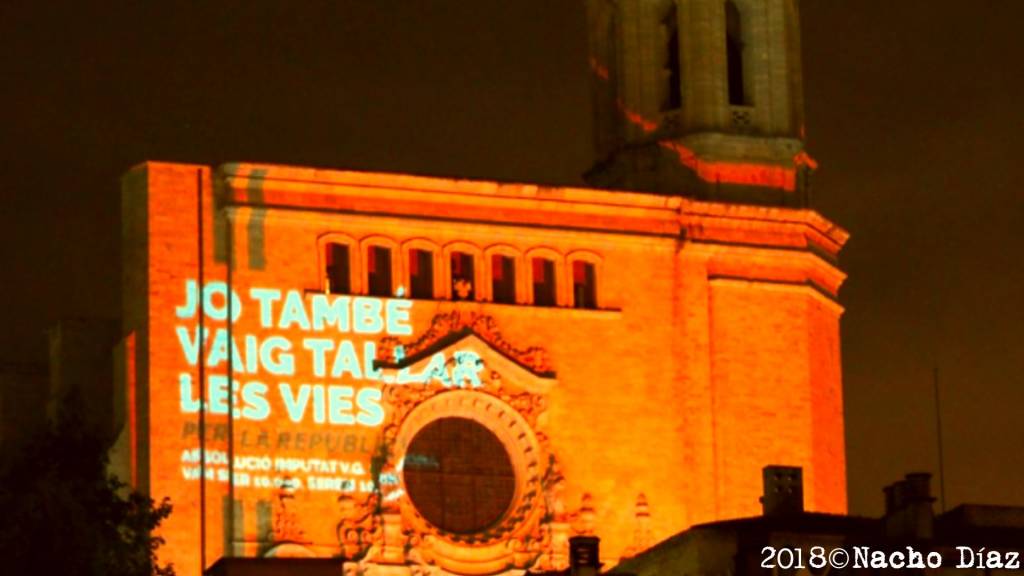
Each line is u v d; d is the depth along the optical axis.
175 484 125.19
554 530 130.25
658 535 132.25
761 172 139.00
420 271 130.75
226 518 125.50
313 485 127.00
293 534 126.31
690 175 138.38
